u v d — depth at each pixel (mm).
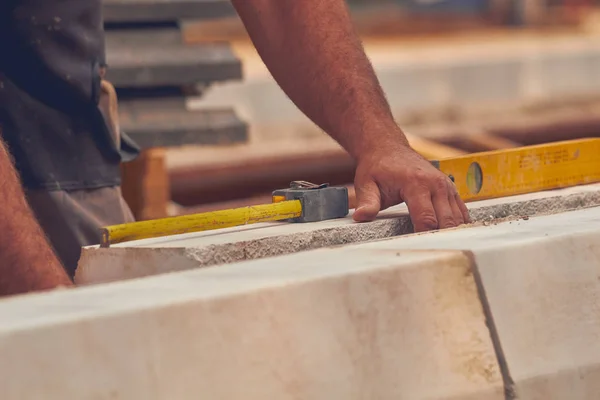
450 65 19578
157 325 2465
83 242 5215
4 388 2250
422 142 8977
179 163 10438
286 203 3947
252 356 2584
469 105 19391
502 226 3496
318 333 2705
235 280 2730
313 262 2953
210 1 8445
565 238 3287
